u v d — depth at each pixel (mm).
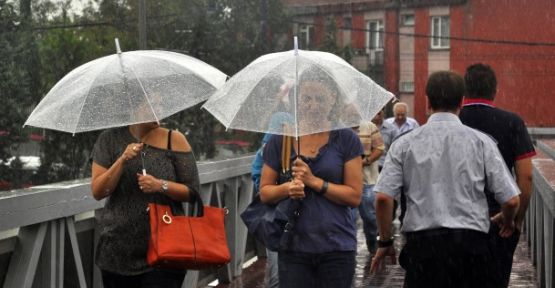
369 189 12516
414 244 5547
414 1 64438
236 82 5934
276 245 5824
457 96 5633
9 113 30266
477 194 5516
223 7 38875
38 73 31453
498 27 61969
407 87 65375
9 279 6023
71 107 5703
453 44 63406
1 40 30672
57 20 33594
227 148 43531
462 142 5543
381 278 10938
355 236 5941
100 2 35719
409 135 5645
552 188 7305
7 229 5551
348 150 5855
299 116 5660
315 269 5844
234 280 10578
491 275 5520
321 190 5719
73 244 6551
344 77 5824
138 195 5906
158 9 37031
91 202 6832
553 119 60844
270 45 42938
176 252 5715
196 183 6035
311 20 67875
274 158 5957
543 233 9617
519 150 6602
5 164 30641
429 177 5523
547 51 60781
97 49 34719
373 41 66500
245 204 11133
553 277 8070
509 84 61938
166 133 6051
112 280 5957
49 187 6383
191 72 5996
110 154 5977
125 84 5754
